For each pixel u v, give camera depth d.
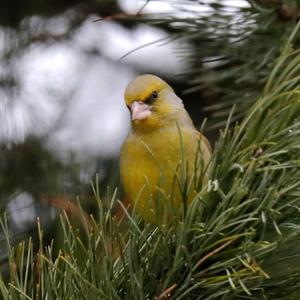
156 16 8.46
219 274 5.94
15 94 11.58
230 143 5.98
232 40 8.66
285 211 5.90
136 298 6.04
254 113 5.96
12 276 6.12
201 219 5.96
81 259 6.16
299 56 5.96
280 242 5.76
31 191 10.06
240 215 5.84
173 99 8.68
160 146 8.12
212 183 5.82
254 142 5.96
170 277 5.97
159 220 6.12
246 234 5.61
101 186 10.14
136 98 8.62
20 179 10.29
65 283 6.14
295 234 5.77
